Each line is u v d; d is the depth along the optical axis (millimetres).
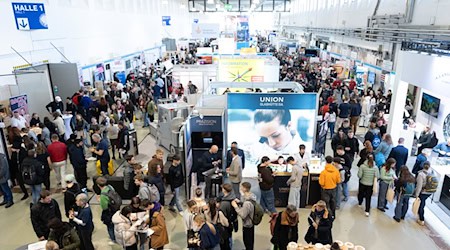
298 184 6277
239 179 6496
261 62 11906
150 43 24984
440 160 7152
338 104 11250
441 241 5609
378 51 12914
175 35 33906
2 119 7945
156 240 4762
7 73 9242
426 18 9695
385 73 12148
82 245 4820
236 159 6441
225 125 7855
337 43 19625
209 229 4332
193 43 33188
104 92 12242
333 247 4145
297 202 6426
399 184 6043
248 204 4871
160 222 4785
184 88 13656
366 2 14750
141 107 12242
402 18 11023
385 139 7297
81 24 13844
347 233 5809
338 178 6004
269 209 6293
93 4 15156
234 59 11891
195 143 7277
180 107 9211
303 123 7699
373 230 5906
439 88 6801
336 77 16625
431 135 8258
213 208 4645
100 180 5316
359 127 11672
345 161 6742
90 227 4840
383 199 6449
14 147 7121
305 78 15023
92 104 10602
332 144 7617
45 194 4711
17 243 5586
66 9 12578
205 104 8297
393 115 8797
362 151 6820
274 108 7598
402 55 8422
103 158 7457
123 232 4578
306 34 29391
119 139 8805
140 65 21500
